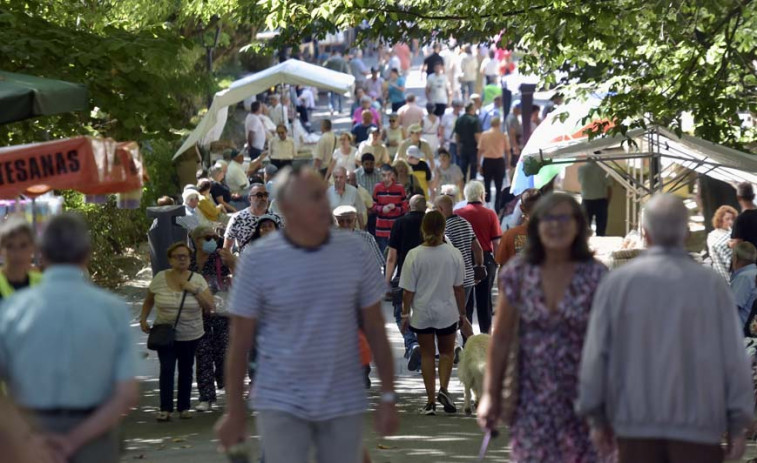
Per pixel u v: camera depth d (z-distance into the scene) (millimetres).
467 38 45156
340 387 14969
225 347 31625
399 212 48500
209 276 31734
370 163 53781
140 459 25438
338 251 15078
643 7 37188
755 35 39875
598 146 39594
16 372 14227
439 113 89688
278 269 14891
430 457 25250
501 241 34000
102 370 14336
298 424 14820
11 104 24656
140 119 32719
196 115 69438
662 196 14688
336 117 105000
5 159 22281
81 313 14273
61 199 27906
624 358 14461
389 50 122000
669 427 14297
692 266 14492
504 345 15375
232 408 15086
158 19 49094
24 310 14297
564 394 15086
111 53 32438
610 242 46094
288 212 14898
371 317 15352
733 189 52781
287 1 38125
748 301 29297
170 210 46031
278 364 14906
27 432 10641
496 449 26156
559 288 15117
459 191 64188
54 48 31938
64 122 33094
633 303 14383
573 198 15242
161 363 30656
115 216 54406
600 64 48031
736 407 14422
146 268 54188
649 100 37000
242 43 79062
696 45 38156
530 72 44375
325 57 115250
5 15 32312
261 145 77688
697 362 14273
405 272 30469
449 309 30344
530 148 49250
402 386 35312
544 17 35188
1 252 18625
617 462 14828
